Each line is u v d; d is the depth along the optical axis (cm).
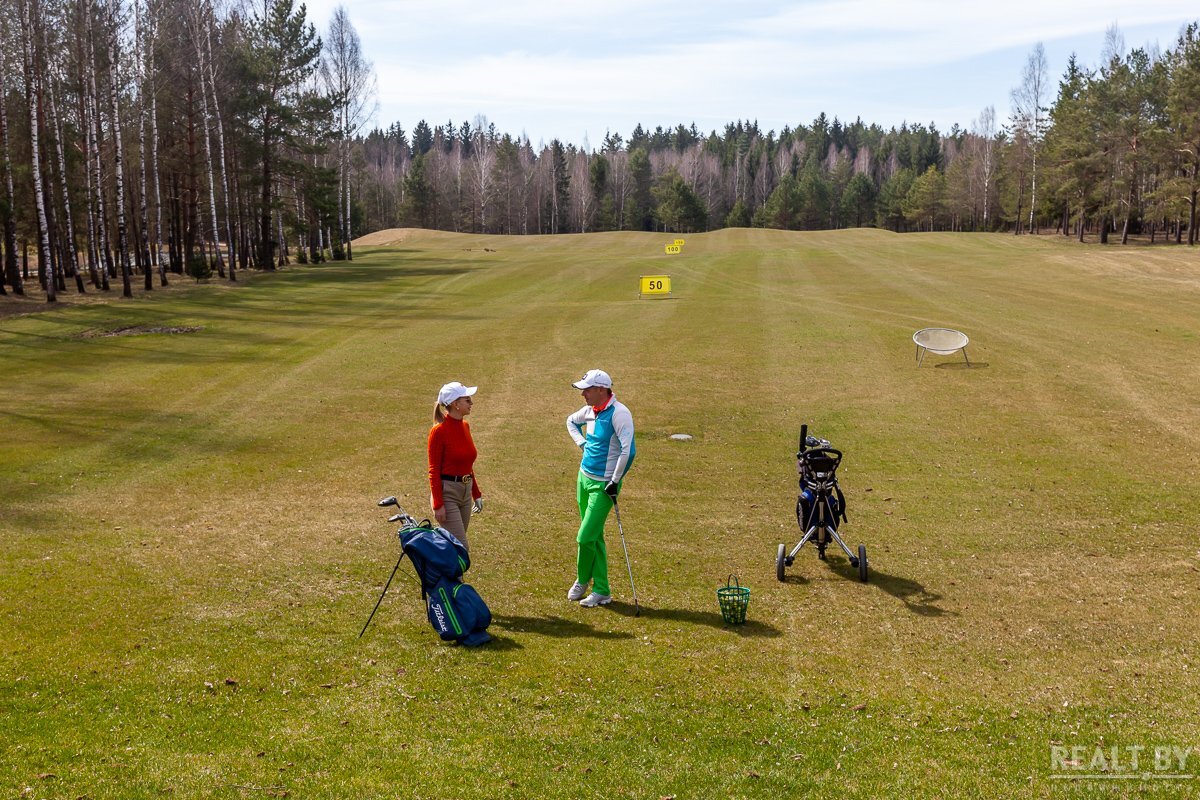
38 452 1409
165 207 5650
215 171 5241
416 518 1112
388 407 1819
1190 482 1276
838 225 13750
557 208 13262
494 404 1864
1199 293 3381
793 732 575
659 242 7819
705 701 619
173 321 3058
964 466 1388
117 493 1196
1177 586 885
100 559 915
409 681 641
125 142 4638
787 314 3080
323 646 703
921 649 727
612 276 4625
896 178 13025
